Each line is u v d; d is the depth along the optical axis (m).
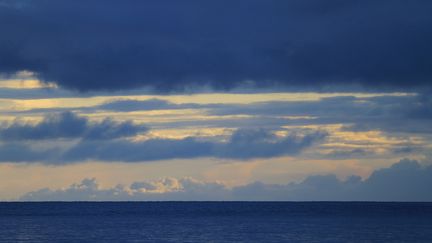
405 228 170.25
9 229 171.25
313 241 136.75
